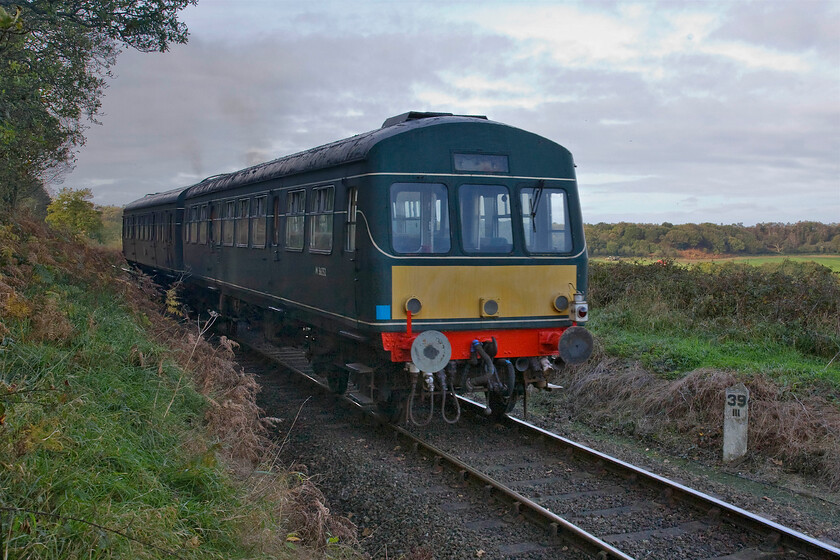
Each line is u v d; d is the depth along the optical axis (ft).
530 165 26.53
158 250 64.28
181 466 16.52
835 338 33.30
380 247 24.40
